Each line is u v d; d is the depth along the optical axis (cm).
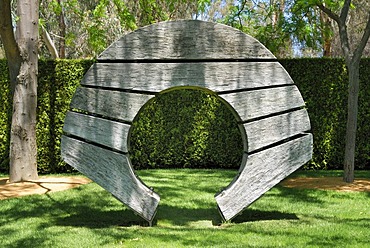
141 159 1148
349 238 486
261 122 550
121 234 513
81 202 706
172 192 805
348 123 863
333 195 746
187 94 1148
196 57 542
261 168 550
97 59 549
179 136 1156
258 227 543
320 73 1093
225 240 483
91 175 550
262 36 1038
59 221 589
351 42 2216
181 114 1151
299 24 990
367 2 1875
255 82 548
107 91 549
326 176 968
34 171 906
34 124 908
